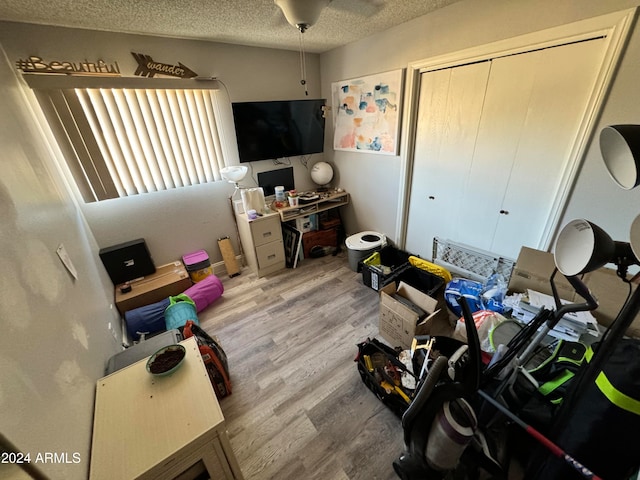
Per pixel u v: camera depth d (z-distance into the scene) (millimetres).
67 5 1478
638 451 783
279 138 2896
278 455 1307
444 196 2348
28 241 945
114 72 1990
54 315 944
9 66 1604
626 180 617
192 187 2635
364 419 1449
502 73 1720
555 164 1641
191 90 2344
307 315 2287
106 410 960
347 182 3318
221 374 1527
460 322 1739
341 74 2846
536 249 1733
